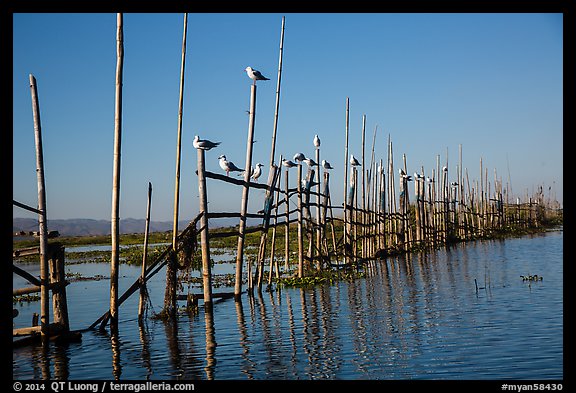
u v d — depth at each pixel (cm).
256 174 3216
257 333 2117
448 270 3900
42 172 2019
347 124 4278
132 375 1630
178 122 2480
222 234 2820
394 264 4481
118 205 2239
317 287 3322
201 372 1628
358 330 2089
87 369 1712
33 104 1994
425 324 2144
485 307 2436
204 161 2638
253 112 2883
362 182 4806
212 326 2295
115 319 2253
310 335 2041
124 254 6712
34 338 2042
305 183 3894
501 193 8794
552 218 11119
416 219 6278
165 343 2022
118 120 2197
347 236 4356
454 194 7406
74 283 4062
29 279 1994
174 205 2530
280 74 3209
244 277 3862
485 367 1572
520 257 4625
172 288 2528
